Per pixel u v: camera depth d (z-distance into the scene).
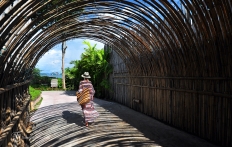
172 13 4.38
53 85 21.69
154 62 6.36
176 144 4.00
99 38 8.08
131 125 5.55
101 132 4.84
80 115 6.89
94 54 12.66
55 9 3.49
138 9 4.99
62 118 6.42
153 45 6.22
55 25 4.82
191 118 4.74
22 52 3.83
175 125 5.39
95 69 12.87
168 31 4.91
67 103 10.01
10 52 2.69
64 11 4.01
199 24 4.01
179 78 5.11
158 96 6.27
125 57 8.62
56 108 8.42
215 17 3.63
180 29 4.56
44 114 7.22
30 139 4.68
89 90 5.59
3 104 2.64
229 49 3.60
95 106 8.94
